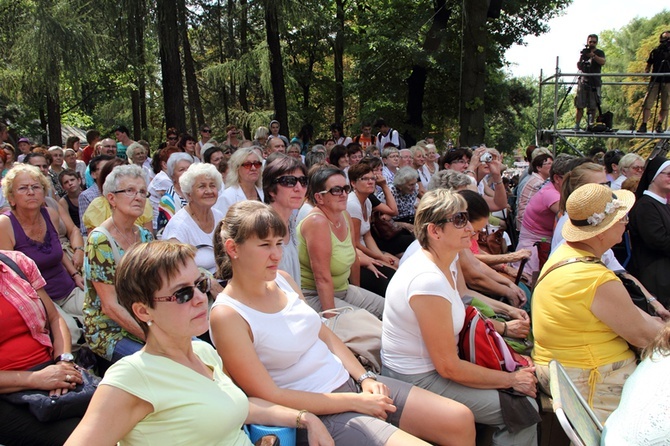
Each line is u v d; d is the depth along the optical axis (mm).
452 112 23656
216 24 17016
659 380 1916
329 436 2307
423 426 2701
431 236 2912
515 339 3635
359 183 5160
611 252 4230
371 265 4887
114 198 3316
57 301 3898
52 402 2512
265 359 2596
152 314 1926
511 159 30344
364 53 22203
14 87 15195
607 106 34781
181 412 1916
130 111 28672
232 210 2582
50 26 11148
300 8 14172
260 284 2580
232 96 21844
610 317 2799
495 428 2953
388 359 3096
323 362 2740
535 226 5363
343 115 27922
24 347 2756
